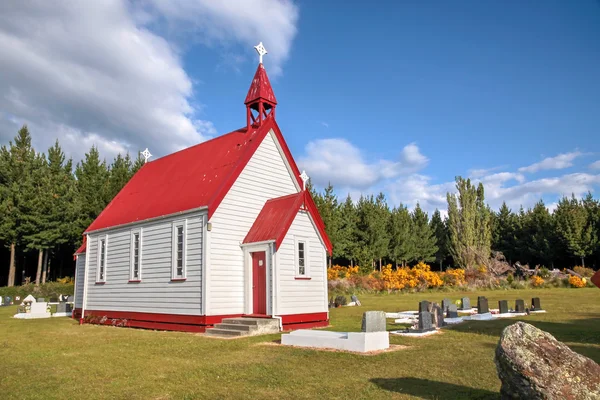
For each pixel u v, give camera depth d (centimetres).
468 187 6475
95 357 1266
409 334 1579
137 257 2261
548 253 6894
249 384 914
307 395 826
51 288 4816
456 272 5022
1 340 1673
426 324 1645
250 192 2088
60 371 1082
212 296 1850
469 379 921
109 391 886
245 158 2075
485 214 6638
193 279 1902
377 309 2773
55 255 6009
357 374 979
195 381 950
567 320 1934
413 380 920
